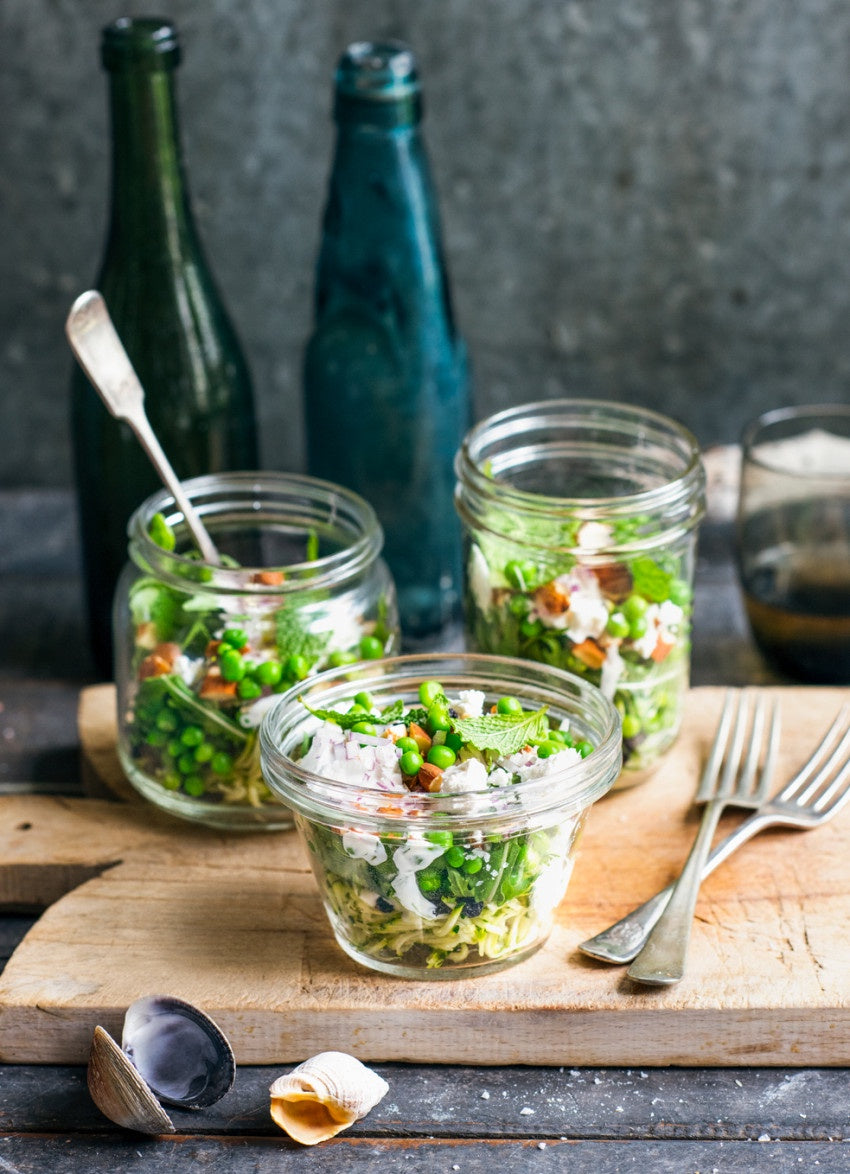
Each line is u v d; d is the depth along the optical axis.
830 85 1.54
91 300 0.96
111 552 1.24
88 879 0.99
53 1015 0.85
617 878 0.96
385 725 0.88
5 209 1.58
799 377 1.69
